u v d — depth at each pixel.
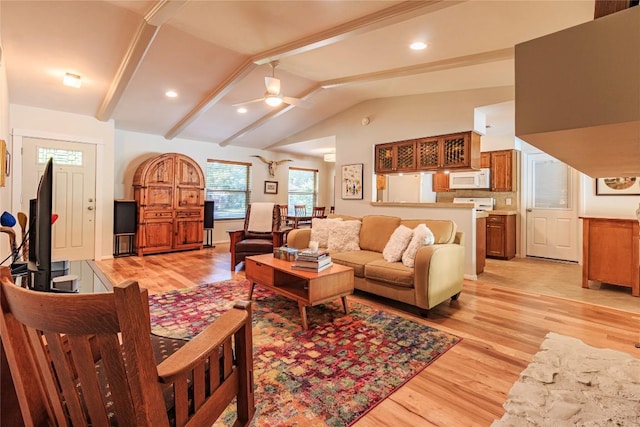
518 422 1.52
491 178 6.23
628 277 3.54
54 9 2.70
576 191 5.45
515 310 3.04
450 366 2.03
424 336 2.45
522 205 6.01
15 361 0.83
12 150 4.38
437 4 2.27
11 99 4.28
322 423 1.51
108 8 2.73
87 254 5.09
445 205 4.43
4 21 2.77
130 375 0.65
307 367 2.00
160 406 0.70
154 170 5.63
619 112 0.51
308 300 2.55
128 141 5.91
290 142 7.03
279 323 2.67
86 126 5.00
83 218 5.02
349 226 4.03
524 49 0.59
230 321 1.02
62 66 3.56
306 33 3.02
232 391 1.05
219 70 3.95
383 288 3.13
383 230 3.83
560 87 0.56
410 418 1.55
